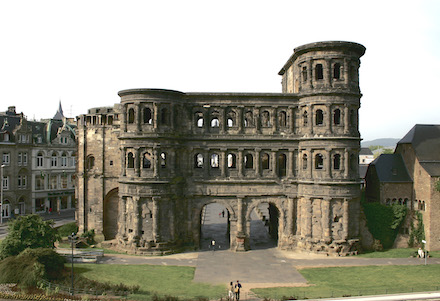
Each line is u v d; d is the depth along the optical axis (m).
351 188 57.06
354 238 57.81
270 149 60.59
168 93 57.91
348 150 56.97
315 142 57.62
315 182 57.34
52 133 100.62
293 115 60.84
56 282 41.62
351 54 57.75
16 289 39.94
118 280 44.12
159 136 56.97
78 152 68.69
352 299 38.53
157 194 57.12
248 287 43.81
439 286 42.84
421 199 61.19
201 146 60.28
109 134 67.50
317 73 58.78
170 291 41.59
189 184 60.66
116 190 67.81
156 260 54.12
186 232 60.88
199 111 60.66
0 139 86.81
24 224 50.34
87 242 63.19
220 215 100.88
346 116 57.22
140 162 57.53
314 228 58.03
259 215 95.50
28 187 92.38
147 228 57.38
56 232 54.09
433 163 60.84
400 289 41.75
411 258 55.47
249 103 60.50
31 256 43.62
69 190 102.81
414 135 64.50
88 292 39.47
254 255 57.66
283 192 60.81
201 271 49.59
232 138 60.16
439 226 59.50
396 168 64.75
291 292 41.66
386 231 61.56
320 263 53.19
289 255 57.44
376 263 52.81
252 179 60.59
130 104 58.34
